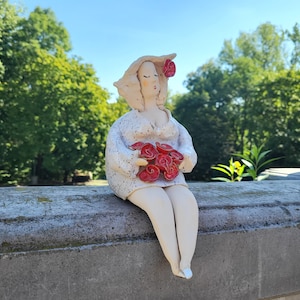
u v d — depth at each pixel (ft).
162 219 4.69
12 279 4.29
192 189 6.99
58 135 41.78
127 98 5.65
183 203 4.88
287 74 49.03
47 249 4.46
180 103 68.28
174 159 5.21
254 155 12.52
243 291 5.68
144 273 4.93
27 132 38.99
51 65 40.06
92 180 54.80
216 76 67.56
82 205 5.31
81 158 45.62
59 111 41.91
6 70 38.78
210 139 59.62
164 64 5.69
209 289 5.40
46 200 5.57
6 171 43.19
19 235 4.43
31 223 4.60
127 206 5.31
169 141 5.66
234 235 5.57
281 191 7.19
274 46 64.34
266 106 51.24
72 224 4.73
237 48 67.46
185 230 4.73
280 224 6.02
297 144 48.65
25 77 40.42
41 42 46.75
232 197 6.40
